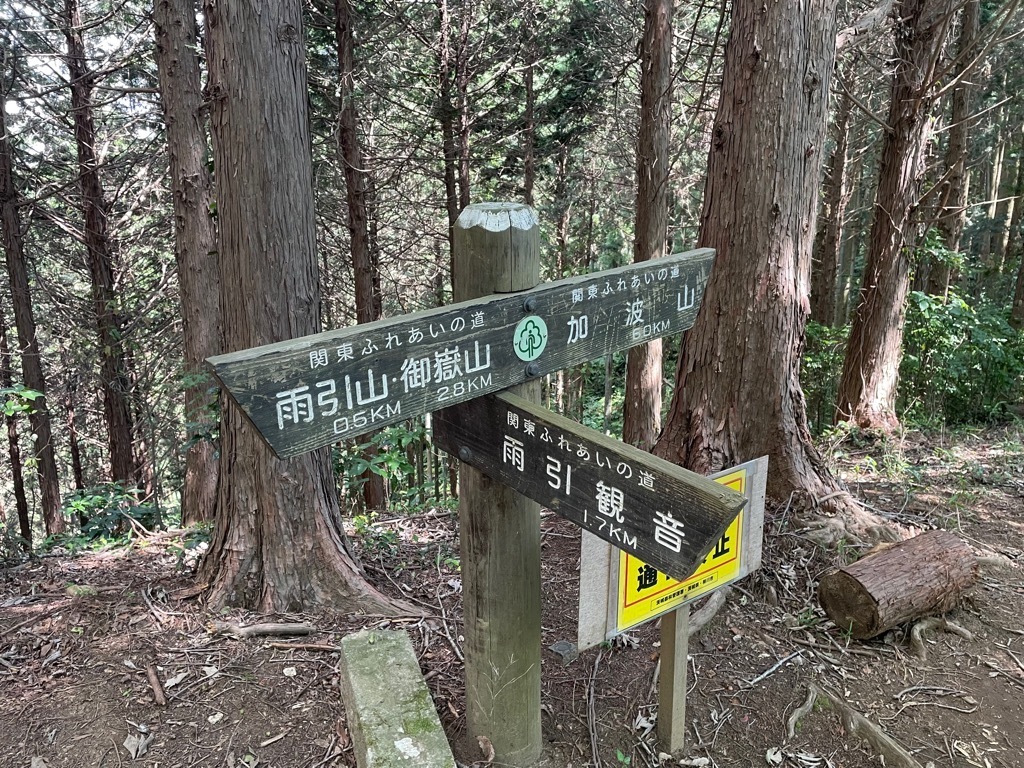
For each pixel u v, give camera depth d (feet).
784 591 11.47
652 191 26.27
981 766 8.36
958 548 10.99
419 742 7.15
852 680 9.75
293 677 9.23
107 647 9.63
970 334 24.58
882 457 18.71
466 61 35.83
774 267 12.24
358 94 31.09
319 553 10.98
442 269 46.73
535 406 6.27
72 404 42.32
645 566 7.46
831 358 29.12
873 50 29.63
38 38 32.83
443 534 14.38
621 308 7.19
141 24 29.53
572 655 9.81
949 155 30.37
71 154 38.22
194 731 8.27
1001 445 19.69
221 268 10.32
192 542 12.92
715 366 12.84
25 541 15.66
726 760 8.43
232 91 9.56
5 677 9.00
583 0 36.94
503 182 45.09
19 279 32.73
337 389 5.11
